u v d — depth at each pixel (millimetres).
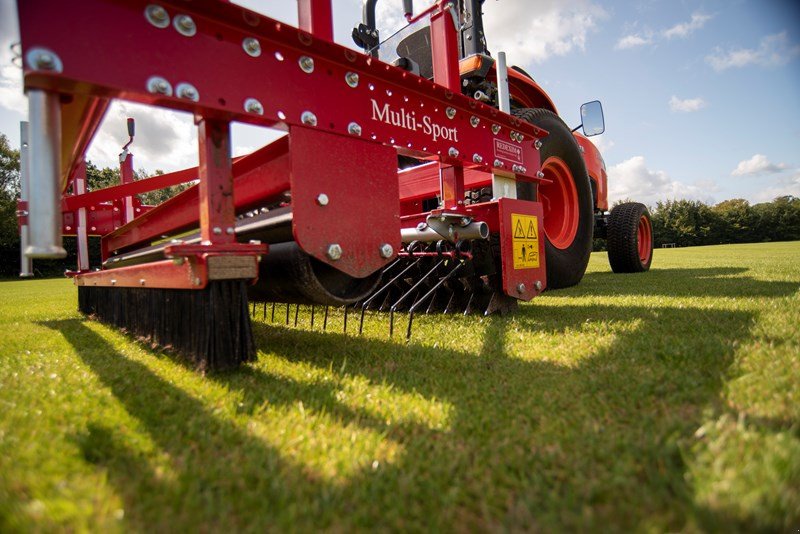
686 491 742
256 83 1372
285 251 1638
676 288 3818
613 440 969
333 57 1560
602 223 6594
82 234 3553
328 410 1235
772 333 1794
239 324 1532
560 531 684
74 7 1049
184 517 748
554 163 3754
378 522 739
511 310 2828
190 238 2252
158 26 1180
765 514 664
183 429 1132
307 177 1489
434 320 2666
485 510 751
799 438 887
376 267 1691
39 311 4344
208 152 1376
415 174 3324
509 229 2578
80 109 1277
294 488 837
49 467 915
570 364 1604
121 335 2586
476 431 1067
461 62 3344
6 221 27328
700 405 1137
